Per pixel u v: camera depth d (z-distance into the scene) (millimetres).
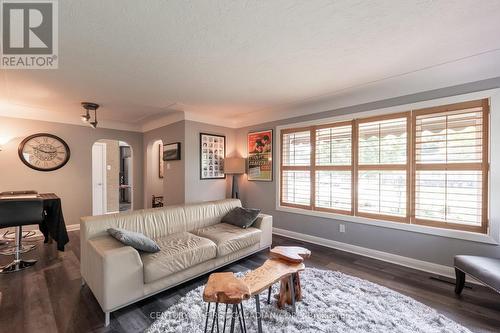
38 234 4121
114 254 1846
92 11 1552
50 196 3252
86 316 1892
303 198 3932
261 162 4562
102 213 6055
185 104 3818
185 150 4289
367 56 2199
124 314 1924
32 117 4172
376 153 3123
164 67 2424
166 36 1858
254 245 3148
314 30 1788
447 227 2605
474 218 2461
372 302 2062
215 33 1822
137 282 1962
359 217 3262
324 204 3654
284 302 2002
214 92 3225
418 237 2789
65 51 2080
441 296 2211
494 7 1512
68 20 1646
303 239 3893
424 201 2760
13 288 2312
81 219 2369
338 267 2840
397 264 2918
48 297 2156
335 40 1928
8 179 3971
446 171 2617
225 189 4949
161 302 2094
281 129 4234
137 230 2602
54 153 4387
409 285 2410
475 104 2441
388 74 2602
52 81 2785
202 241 2553
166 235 2807
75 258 3070
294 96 3379
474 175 2461
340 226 3465
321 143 3691
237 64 2361
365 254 3209
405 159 2891
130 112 4379
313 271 2680
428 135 2729
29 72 2514
